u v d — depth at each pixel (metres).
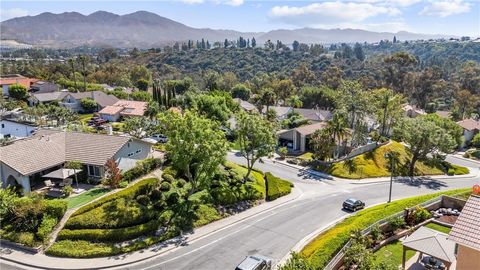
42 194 38.69
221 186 43.75
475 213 21.56
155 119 78.81
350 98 65.19
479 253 20.31
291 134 73.94
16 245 31.42
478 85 135.25
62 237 31.80
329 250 28.62
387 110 77.56
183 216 36.44
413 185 54.28
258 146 47.22
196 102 75.38
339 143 63.47
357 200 42.19
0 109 89.50
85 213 34.06
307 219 38.72
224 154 38.78
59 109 80.62
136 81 156.00
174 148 37.34
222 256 30.47
